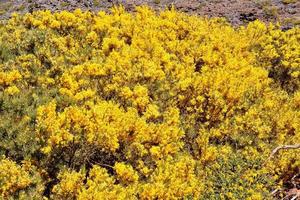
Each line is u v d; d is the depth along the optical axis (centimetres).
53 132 784
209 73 1135
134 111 934
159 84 1111
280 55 1483
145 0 2220
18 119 933
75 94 1018
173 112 964
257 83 1209
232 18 1969
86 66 1073
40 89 1035
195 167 885
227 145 965
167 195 752
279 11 1978
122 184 777
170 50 1355
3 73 1031
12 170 741
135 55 1207
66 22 1438
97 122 820
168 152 876
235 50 1424
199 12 2058
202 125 1002
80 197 695
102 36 1394
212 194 813
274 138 1034
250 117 1032
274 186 870
